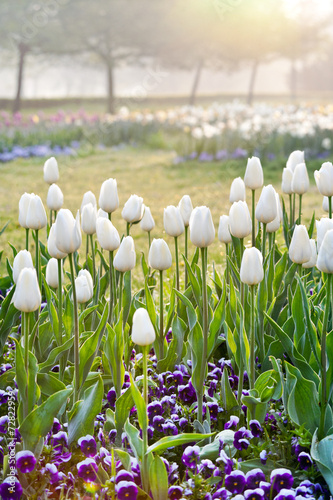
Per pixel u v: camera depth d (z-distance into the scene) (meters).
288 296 3.25
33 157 16.05
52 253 2.80
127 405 2.67
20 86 34.69
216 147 14.95
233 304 2.99
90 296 2.96
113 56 33.88
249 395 2.75
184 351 3.44
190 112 21.19
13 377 3.14
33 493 2.48
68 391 2.47
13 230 7.81
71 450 2.67
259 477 2.47
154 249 2.96
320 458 2.53
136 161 15.30
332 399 2.78
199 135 15.22
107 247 2.96
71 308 3.01
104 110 38.69
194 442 2.78
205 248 2.67
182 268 5.54
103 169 13.89
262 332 3.17
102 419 2.95
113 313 3.24
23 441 2.51
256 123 15.62
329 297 2.56
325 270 2.49
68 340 2.82
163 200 10.03
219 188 11.05
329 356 2.67
